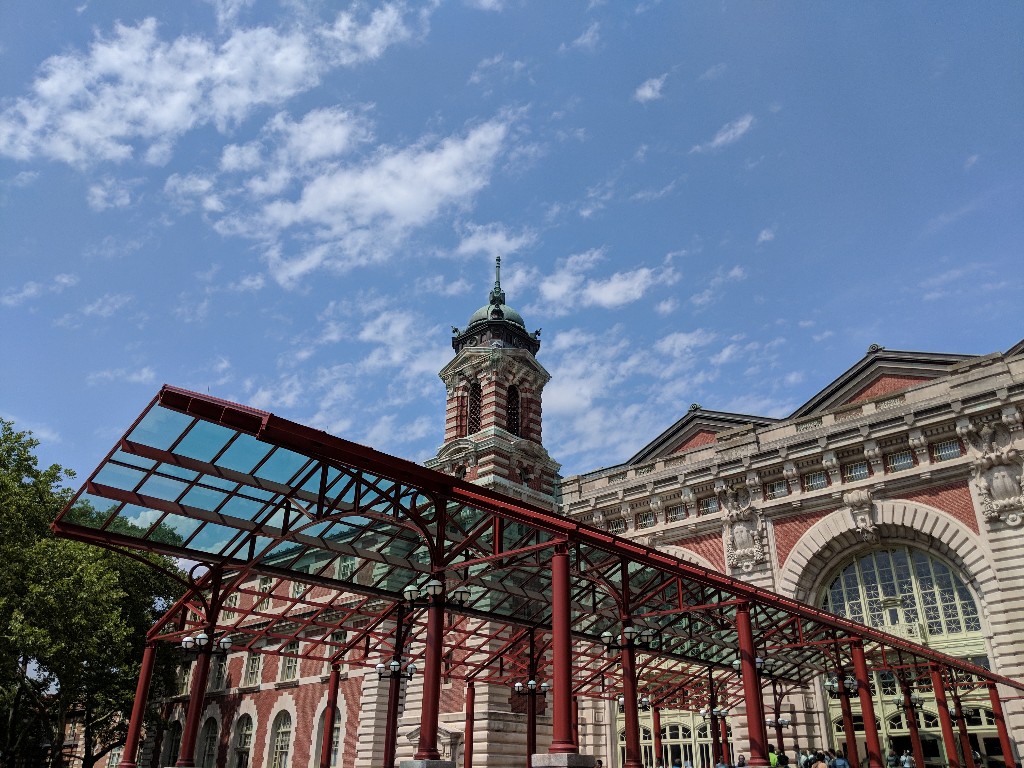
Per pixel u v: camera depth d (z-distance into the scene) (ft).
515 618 81.15
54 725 163.43
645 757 126.93
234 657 164.04
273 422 46.52
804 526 117.60
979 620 101.30
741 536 122.31
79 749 210.59
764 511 121.70
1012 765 87.66
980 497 101.55
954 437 106.83
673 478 132.98
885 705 107.55
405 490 58.85
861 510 111.65
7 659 104.27
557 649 50.85
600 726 130.82
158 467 55.16
